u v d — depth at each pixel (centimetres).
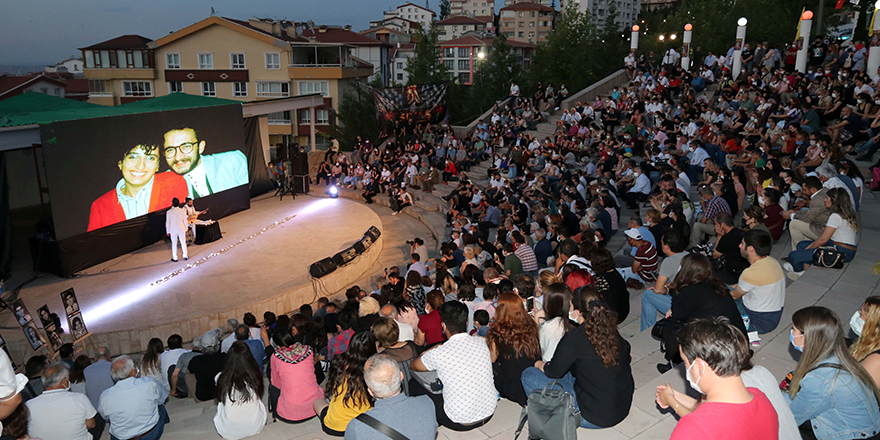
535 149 2288
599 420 462
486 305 810
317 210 2252
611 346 458
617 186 1712
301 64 4947
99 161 1570
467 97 4962
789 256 924
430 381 503
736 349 293
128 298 1352
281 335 622
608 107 2577
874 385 406
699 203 1409
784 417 365
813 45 2681
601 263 733
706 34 4675
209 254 1683
